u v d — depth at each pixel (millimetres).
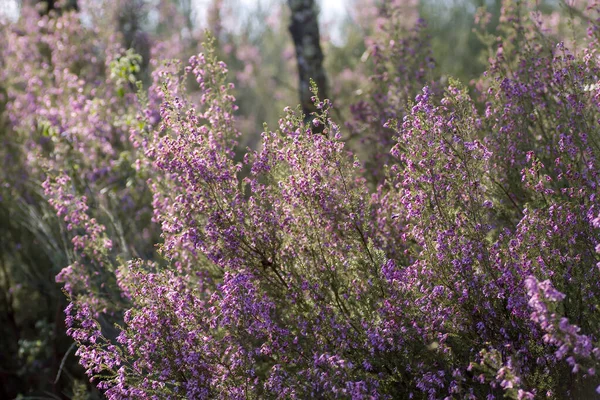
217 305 4715
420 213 4309
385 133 6395
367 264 4566
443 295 4246
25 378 8516
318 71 8406
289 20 8461
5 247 8977
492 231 4680
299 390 4195
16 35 9914
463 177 4320
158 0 14102
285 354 4500
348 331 4512
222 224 4660
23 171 8781
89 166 7832
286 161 4730
